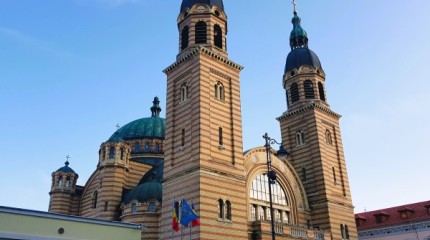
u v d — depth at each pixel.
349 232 66.00
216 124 53.28
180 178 51.00
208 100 53.47
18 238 34.34
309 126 70.81
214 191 49.09
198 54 55.19
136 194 62.03
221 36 60.16
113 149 70.31
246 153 59.41
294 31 81.44
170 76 59.31
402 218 83.12
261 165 61.41
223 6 62.78
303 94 73.81
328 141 71.69
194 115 52.31
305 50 77.75
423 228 78.81
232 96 56.84
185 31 60.53
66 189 75.44
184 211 43.38
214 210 48.09
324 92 75.38
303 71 75.19
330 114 73.56
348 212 67.75
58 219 36.91
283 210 62.25
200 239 45.47
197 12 60.00
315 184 67.06
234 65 58.75
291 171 66.44
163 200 52.50
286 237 54.19
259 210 58.66
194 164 49.69
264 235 51.66
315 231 59.03
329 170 68.38
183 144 53.16
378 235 84.94
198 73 54.19
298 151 71.31
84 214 72.44
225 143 53.28
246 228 50.81
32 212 35.66
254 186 59.38
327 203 64.69
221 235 47.56
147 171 75.06
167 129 56.03
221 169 50.91
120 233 40.09
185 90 56.19
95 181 72.00
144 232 58.75
